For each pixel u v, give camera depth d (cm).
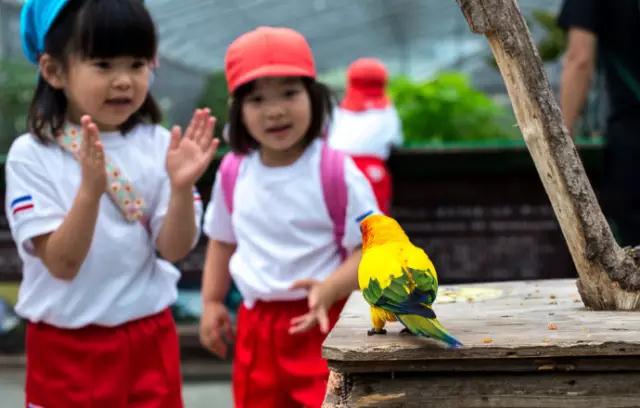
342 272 296
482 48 1402
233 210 328
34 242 274
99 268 275
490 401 164
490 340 165
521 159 541
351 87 608
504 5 193
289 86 311
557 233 545
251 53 313
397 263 174
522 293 239
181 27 1116
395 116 591
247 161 330
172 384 292
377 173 543
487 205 551
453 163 551
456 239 555
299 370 301
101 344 276
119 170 285
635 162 425
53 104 282
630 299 201
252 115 313
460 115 758
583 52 427
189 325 596
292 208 309
